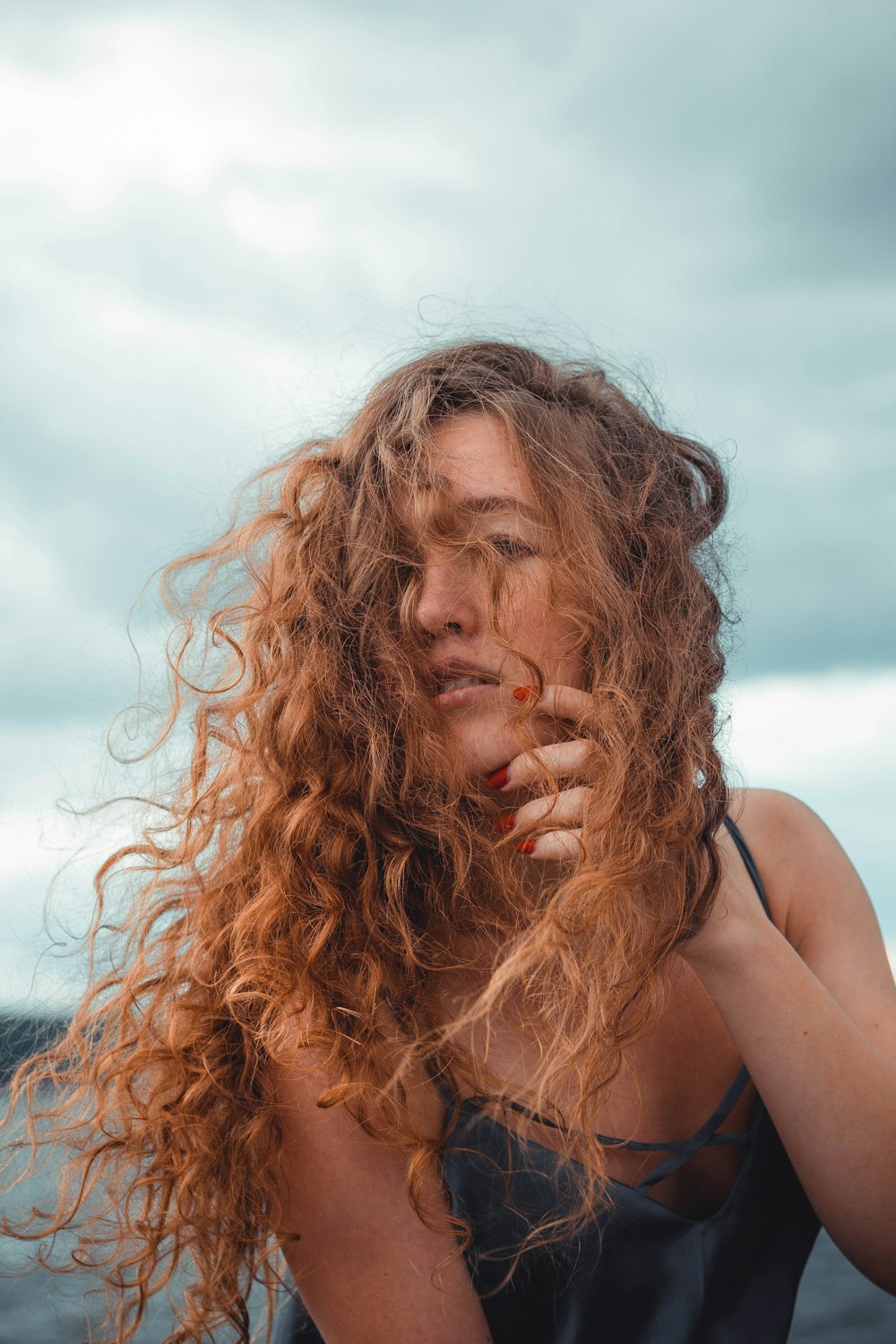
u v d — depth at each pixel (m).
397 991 1.53
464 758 1.59
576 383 1.87
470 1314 1.40
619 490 1.75
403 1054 1.45
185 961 1.63
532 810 1.48
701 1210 1.61
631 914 1.43
